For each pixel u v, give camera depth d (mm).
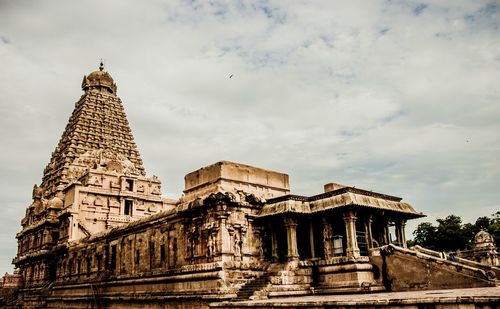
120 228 56125
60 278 72062
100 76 105125
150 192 87312
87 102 100188
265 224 44344
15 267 95500
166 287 44938
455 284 31953
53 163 95750
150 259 49031
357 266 36906
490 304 17938
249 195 44219
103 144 97188
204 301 39156
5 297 85938
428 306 19688
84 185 79562
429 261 34031
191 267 41688
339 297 28797
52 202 83062
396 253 36219
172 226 46406
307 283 39469
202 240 42000
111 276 56094
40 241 82875
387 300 21016
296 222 42250
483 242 64062
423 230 87750
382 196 43812
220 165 46750
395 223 45781
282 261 42812
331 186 48875
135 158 100688
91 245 63125
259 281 38812
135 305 49406
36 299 75688
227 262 39719
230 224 41219
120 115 103688
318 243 43812
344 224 43844
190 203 43625
